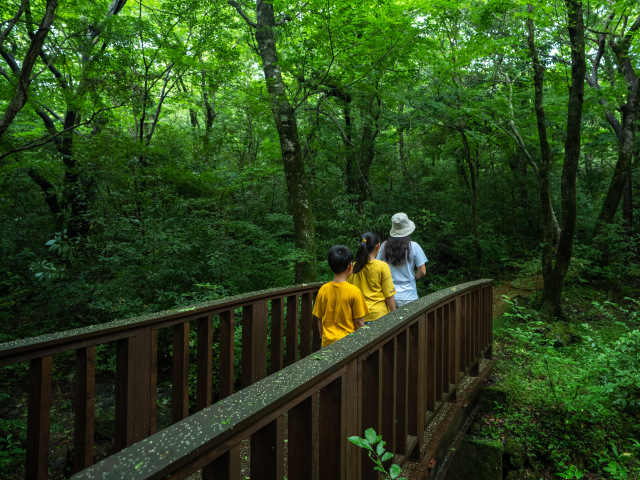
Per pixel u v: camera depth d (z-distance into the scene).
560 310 7.10
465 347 3.65
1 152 6.26
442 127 11.45
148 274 5.23
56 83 7.50
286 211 11.03
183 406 2.44
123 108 8.32
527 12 6.93
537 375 4.50
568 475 3.11
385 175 12.12
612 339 5.98
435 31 9.36
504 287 9.41
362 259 3.20
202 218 7.14
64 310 5.98
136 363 2.21
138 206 6.52
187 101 9.72
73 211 7.45
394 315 2.19
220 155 10.89
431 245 11.41
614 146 13.45
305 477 1.39
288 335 3.51
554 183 12.02
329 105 9.88
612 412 3.79
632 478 3.17
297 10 6.76
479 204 13.09
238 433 1.06
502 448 3.44
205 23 8.09
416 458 2.39
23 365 5.35
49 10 4.99
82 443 1.99
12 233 8.88
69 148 7.43
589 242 10.86
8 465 3.49
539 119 7.37
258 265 6.67
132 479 0.79
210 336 2.65
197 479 2.34
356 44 7.27
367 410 1.87
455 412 3.10
